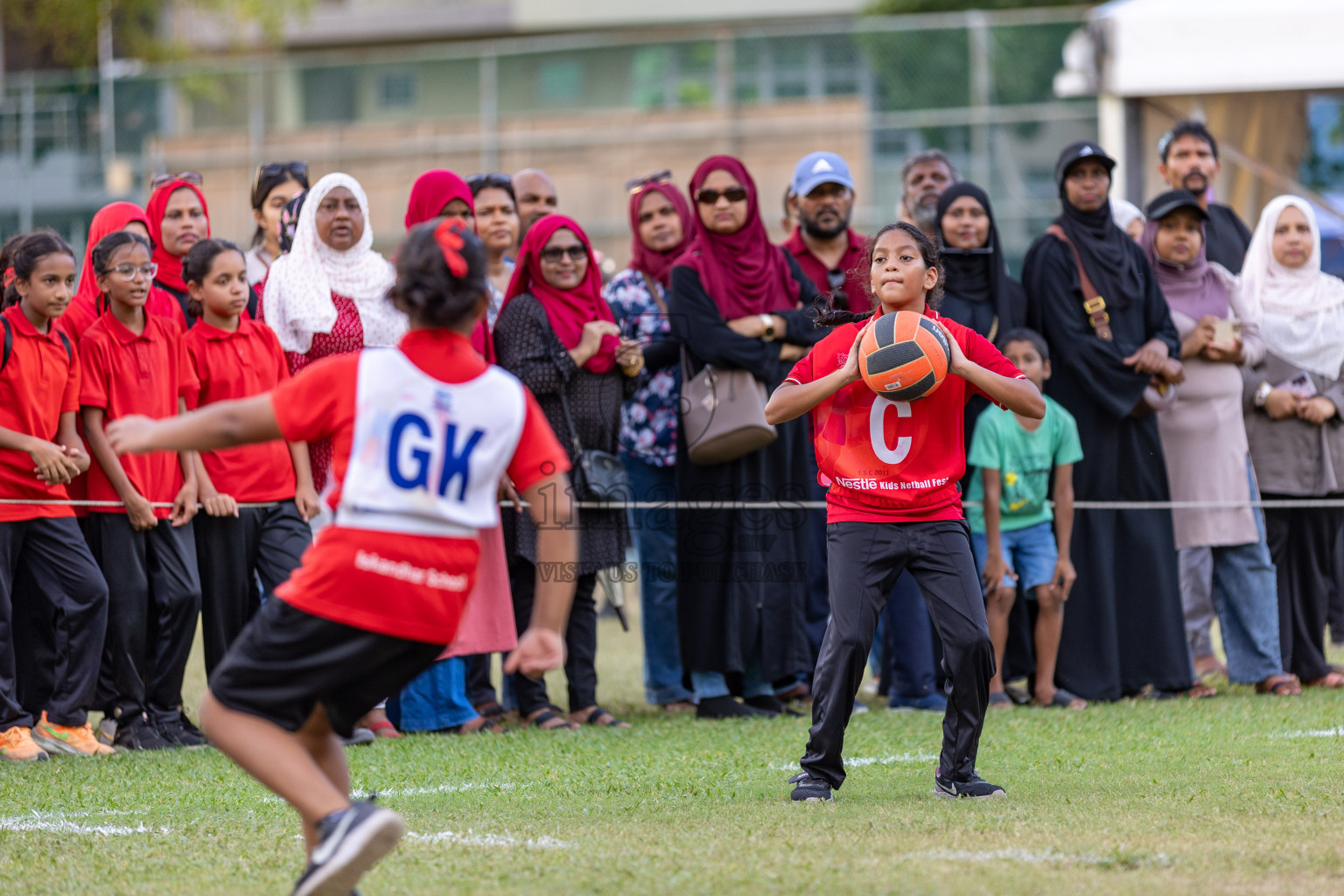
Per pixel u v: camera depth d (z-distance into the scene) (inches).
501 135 2438.5
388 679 396.5
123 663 725.9
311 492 772.0
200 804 564.4
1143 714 805.9
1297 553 945.5
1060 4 3154.5
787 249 915.4
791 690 895.7
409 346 394.0
